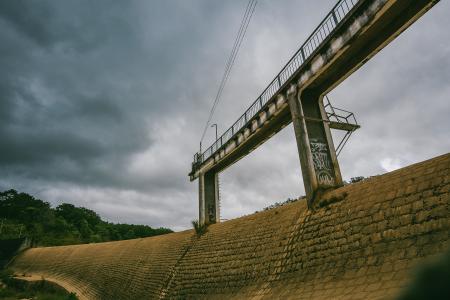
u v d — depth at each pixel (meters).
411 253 8.00
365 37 12.67
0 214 96.25
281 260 12.93
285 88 17.08
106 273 32.38
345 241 10.43
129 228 107.69
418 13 11.04
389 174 10.99
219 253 18.42
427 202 8.63
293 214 14.86
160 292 20.70
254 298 12.25
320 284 9.85
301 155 14.94
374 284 7.96
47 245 70.56
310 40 15.43
